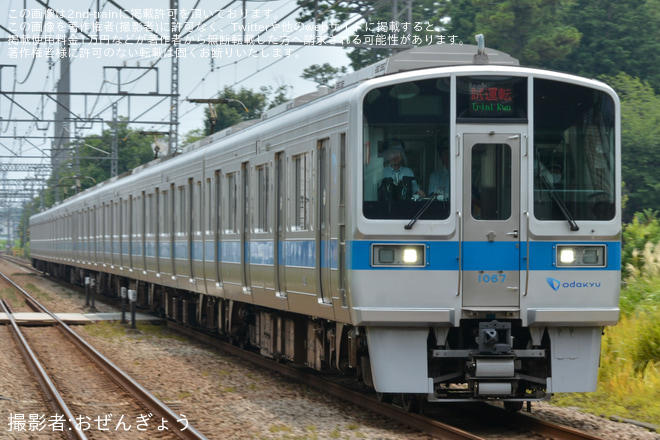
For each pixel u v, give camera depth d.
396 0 52.34
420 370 24.52
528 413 26.89
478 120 24.58
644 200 93.25
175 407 29.27
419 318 24.19
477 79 24.67
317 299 28.89
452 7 107.94
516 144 24.59
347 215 24.98
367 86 24.72
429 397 24.48
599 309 24.62
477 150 24.59
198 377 36.31
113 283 81.44
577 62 104.88
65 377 37.59
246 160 37.72
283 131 32.66
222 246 41.94
